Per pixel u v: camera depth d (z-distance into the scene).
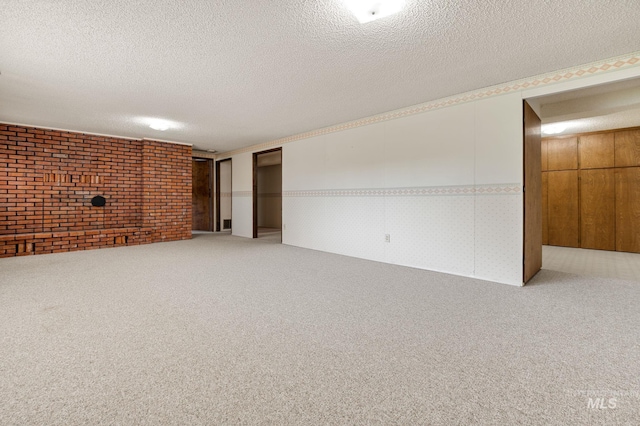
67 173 5.63
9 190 5.09
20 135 5.18
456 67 3.02
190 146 7.01
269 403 1.36
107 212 6.05
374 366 1.66
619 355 1.78
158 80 3.30
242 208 7.65
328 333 2.06
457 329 2.13
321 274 3.69
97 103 4.09
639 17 2.18
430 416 1.28
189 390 1.44
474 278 3.56
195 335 2.02
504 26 2.30
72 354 1.76
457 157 3.75
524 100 3.31
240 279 3.43
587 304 2.64
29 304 2.59
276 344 1.90
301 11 2.11
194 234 8.04
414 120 4.16
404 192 4.27
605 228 5.49
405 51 2.69
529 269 3.48
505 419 1.26
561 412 1.30
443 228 3.87
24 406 1.32
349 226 5.01
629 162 5.27
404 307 2.56
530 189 3.51
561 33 2.40
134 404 1.34
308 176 5.78
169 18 2.18
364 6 2.02
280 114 4.62
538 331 2.10
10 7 2.03
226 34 2.40
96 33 2.38
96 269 3.90
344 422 1.24
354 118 4.83
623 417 1.27
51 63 2.88
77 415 1.27
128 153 6.28
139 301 2.67
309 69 3.05
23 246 4.93
